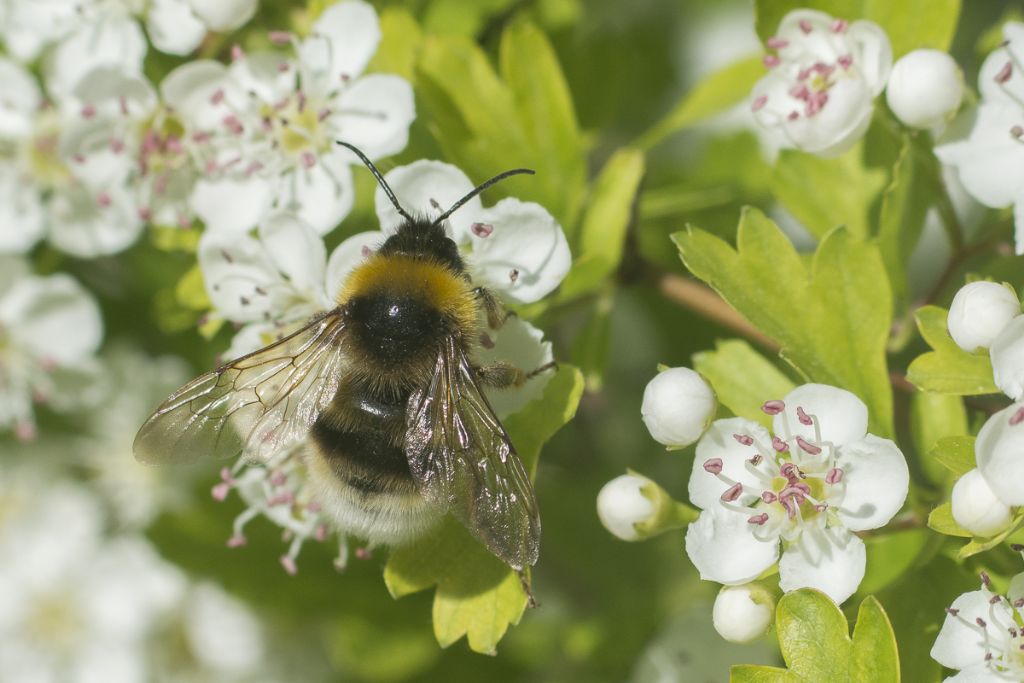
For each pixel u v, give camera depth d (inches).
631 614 9.5
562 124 9.0
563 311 9.1
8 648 10.3
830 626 8.3
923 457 8.7
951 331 8.4
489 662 9.7
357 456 8.6
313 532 9.0
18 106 9.5
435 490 8.6
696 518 8.5
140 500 10.3
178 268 9.7
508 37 9.0
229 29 9.1
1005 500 8.2
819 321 8.6
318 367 8.7
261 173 9.0
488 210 8.7
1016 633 8.3
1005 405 8.6
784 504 8.4
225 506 9.6
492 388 8.6
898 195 8.8
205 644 10.1
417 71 9.0
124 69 9.1
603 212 9.0
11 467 10.3
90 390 9.9
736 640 8.4
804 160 9.0
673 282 9.1
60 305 9.7
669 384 8.4
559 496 9.6
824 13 8.9
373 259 8.7
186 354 9.9
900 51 8.9
